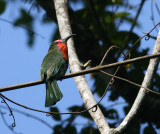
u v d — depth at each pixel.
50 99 8.96
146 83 7.54
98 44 11.15
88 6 12.02
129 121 7.26
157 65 7.64
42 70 9.77
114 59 11.06
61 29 9.86
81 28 11.42
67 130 10.86
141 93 7.41
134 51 11.27
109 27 12.02
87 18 11.77
